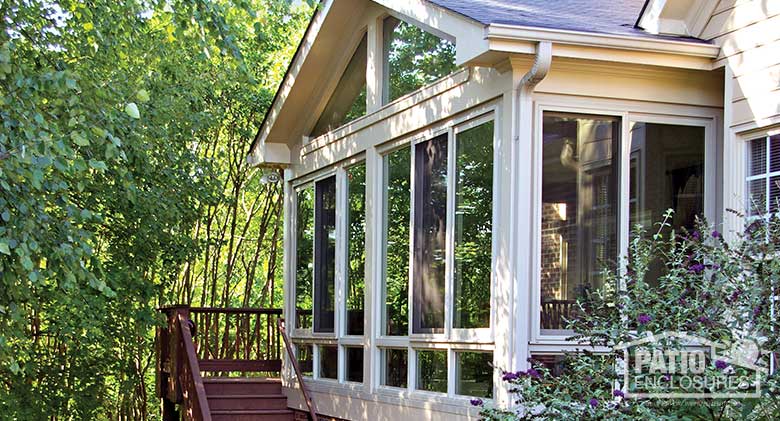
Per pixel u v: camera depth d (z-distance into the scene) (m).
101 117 7.95
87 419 14.06
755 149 7.17
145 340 15.59
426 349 8.38
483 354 7.49
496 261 7.32
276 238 18.33
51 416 14.05
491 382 7.35
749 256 5.66
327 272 10.71
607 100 7.36
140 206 12.34
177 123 13.45
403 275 8.90
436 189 8.34
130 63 11.29
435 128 8.37
